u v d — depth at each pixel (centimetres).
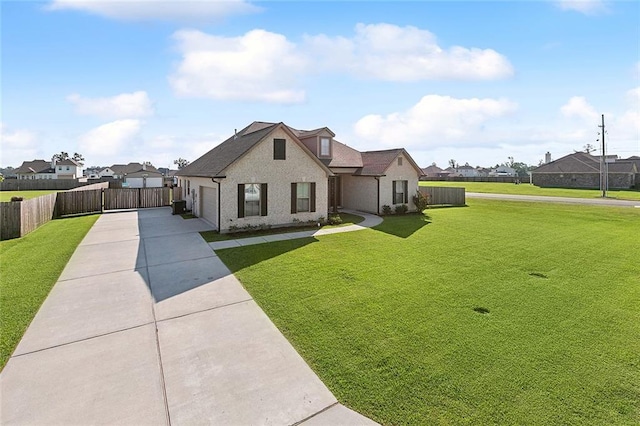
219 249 1077
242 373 413
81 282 755
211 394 373
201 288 720
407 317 571
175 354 459
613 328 531
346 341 490
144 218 1805
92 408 350
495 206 2398
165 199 2433
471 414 335
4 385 387
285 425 324
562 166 5000
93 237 1273
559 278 784
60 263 905
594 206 2328
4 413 340
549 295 676
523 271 839
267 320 563
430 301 643
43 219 1587
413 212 2073
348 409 346
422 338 497
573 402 353
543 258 966
